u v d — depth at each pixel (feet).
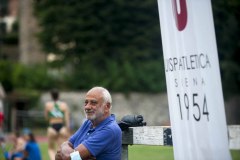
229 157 28.99
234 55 239.50
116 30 277.85
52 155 103.30
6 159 99.76
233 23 205.57
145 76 272.92
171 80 32.40
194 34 30.22
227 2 177.88
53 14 281.13
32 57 325.62
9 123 228.02
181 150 31.81
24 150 93.45
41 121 237.25
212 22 29.12
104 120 39.42
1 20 419.54
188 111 31.17
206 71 29.66
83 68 280.72
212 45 29.22
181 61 31.37
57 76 285.02
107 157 39.09
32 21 327.06
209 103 29.68
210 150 29.81
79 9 276.62
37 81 281.95
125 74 273.54
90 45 279.08
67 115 104.73
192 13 30.22
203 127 30.17
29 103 274.57
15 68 283.79
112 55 281.74
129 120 40.37
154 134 37.50
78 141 40.81
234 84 242.58
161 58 276.00
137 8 274.36
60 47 288.71
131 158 70.28
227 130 29.60
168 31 32.24
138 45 277.85
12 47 390.83
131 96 274.57
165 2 32.24
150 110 274.36
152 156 72.90
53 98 104.83
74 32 279.49
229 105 251.60
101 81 276.00
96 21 275.80
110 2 272.92
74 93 276.41
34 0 289.33
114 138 38.99
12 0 430.20
